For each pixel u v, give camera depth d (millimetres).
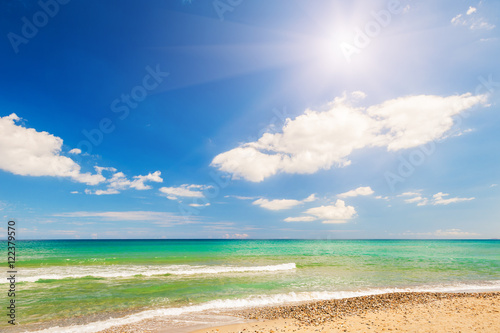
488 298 13445
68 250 49062
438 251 61062
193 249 56656
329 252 54406
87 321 10555
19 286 17047
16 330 9586
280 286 17453
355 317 10195
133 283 17984
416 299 13422
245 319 10695
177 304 13078
